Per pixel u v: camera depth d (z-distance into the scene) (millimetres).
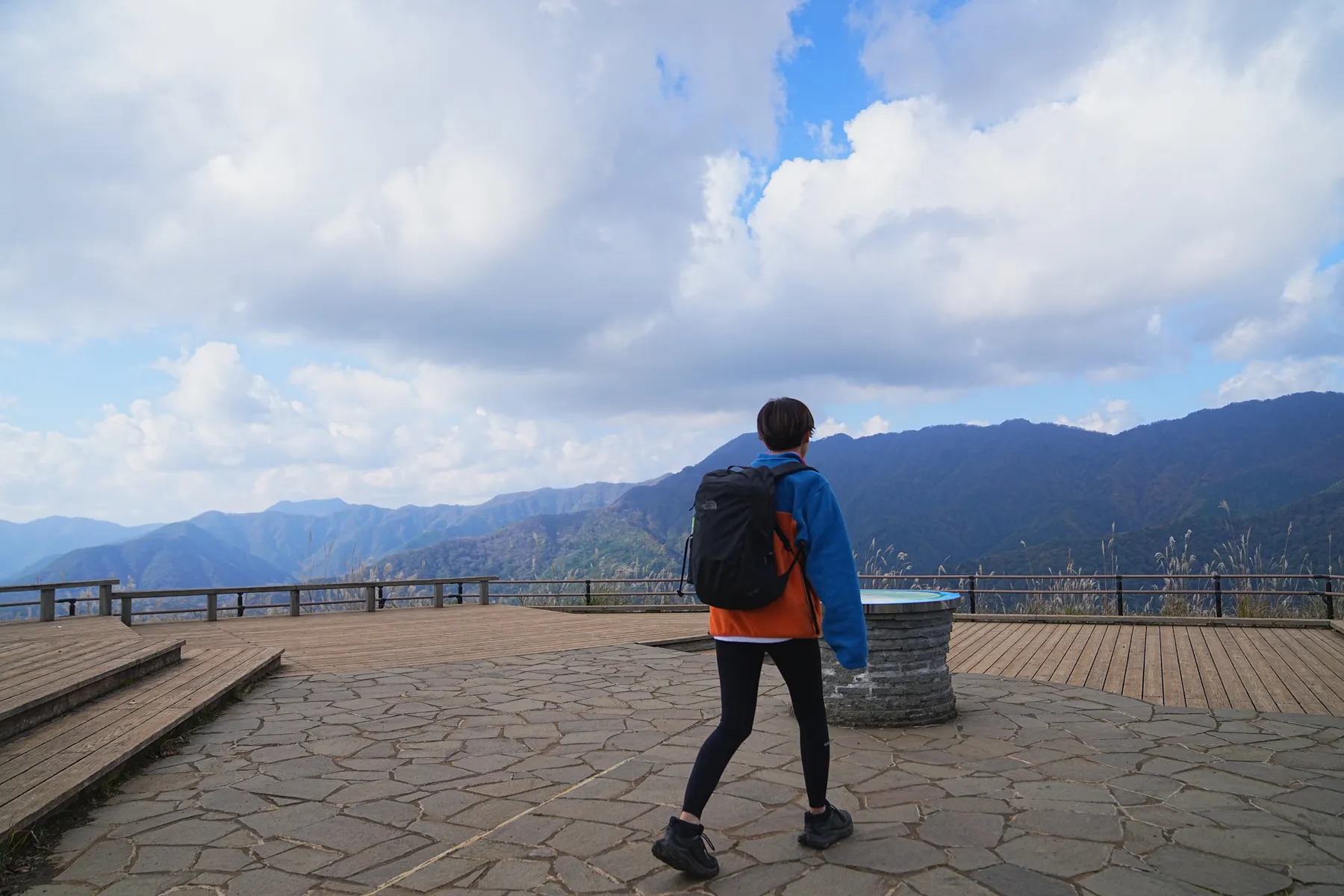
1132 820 3135
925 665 4855
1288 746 4305
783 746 4391
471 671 7445
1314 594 10914
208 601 13188
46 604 12344
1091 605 12461
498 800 3604
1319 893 2453
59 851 3102
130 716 4926
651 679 6902
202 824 3385
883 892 2516
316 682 6910
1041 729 4734
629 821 3254
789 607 2721
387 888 2680
